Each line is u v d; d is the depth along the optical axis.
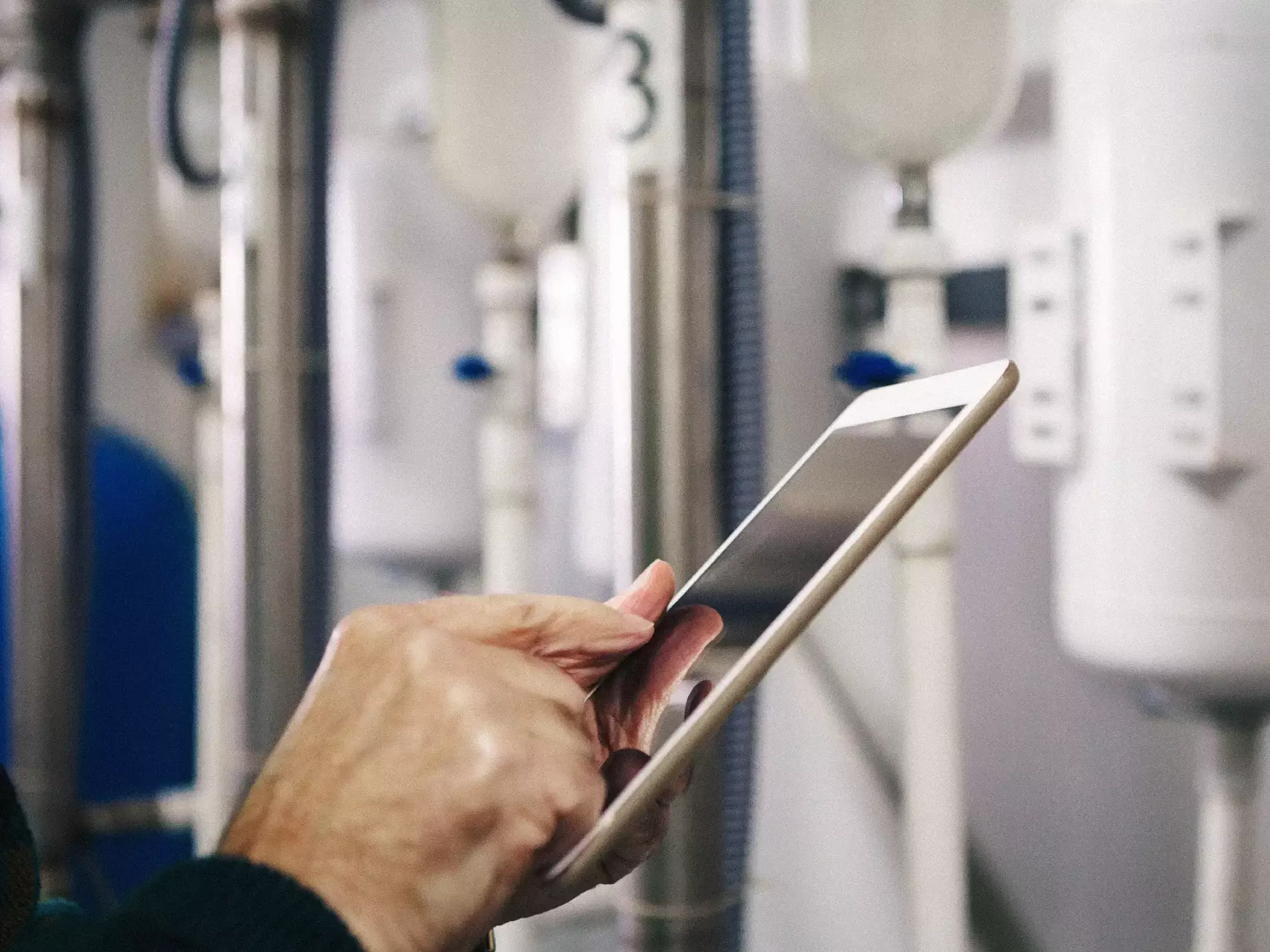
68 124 1.17
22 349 1.16
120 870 1.37
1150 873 0.75
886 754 0.87
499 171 0.94
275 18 0.92
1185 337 0.58
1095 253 0.63
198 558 1.43
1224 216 0.57
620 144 0.65
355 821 0.24
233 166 0.94
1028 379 0.68
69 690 1.20
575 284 1.07
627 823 0.24
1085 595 0.65
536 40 0.92
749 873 0.92
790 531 0.32
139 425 1.39
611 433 1.01
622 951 0.68
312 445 0.95
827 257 0.87
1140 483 0.61
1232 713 0.63
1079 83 0.64
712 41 0.64
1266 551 0.58
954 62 0.66
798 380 0.89
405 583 1.38
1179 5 0.58
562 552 1.16
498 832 0.24
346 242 1.16
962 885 0.71
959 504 0.85
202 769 1.24
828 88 0.67
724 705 0.25
